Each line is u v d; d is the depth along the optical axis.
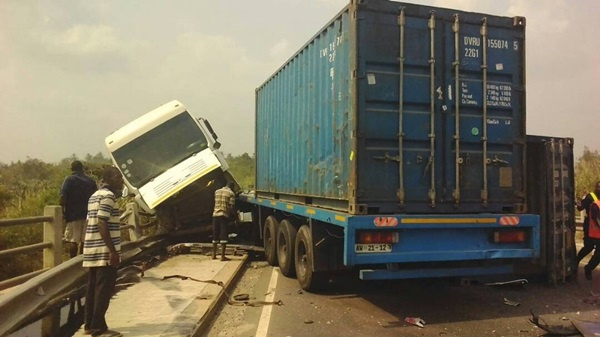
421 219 6.52
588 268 9.45
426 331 6.14
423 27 6.90
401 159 6.70
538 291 8.48
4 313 4.97
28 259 10.20
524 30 7.35
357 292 8.43
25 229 10.45
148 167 13.05
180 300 7.23
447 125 6.96
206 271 9.75
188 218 13.52
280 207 10.39
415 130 6.82
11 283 6.81
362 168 6.58
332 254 8.10
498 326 6.36
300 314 6.97
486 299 7.89
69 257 9.98
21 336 5.52
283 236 10.18
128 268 9.72
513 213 7.16
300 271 8.75
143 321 6.11
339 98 7.25
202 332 6.09
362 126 6.59
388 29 6.75
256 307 7.41
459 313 7.02
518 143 7.30
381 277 6.58
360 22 6.65
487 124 7.14
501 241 6.98
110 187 5.65
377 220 6.38
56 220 8.09
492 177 7.17
